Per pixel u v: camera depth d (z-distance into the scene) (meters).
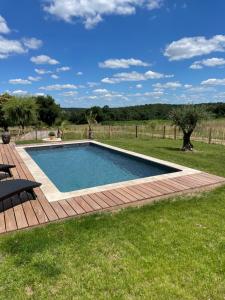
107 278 3.45
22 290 3.24
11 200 5.94
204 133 20.69
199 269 3.63
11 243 4.28
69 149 15.62
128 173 10.30
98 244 4.27
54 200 5.96
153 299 3.10
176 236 4.53
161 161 10.22
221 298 3.11
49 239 4.41
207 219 5.21
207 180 7.45
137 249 4.13
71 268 3.65
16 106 28.23
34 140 18.75
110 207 5.62
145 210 5.67
